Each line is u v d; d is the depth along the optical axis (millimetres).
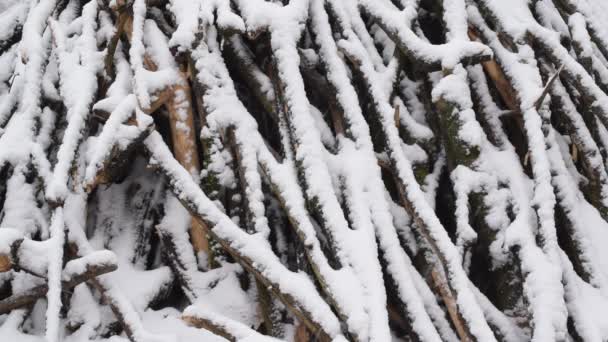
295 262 4621
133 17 4824
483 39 4895
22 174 4676
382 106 4688
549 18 5051
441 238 4430
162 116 4855
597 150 4738
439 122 4758
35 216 4625
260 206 4527
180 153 4688
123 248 4652
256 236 4441
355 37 4852
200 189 4523
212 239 4582
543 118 4699
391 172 4648
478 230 4609
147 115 4582
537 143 4598
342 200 4539
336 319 4258
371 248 4371
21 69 4934
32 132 4746
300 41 4934
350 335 4254
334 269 4430
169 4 4883
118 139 4551
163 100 4691
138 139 4562
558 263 4406
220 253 4570
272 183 4535
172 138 4766
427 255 4539
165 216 4672
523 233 4473
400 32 4812
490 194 4590
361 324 4223
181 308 4605
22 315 4441
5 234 4352
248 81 4824
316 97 4879
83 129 4648
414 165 4715
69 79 4773
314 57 4848
